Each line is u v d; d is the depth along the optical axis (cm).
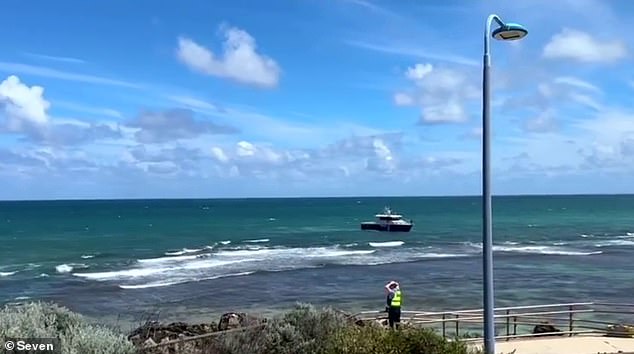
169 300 3381
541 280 4050
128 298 3459
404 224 9019
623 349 1419
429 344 808
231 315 1964
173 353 1015
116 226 9831
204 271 4566
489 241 1006
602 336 1587
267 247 6550
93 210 16050
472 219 12094
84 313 3014
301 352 969
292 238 7769
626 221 11538
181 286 3872
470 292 3528
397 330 832
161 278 4222
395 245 6838
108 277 4294
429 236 8138
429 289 3659
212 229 9294
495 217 13025
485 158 1011
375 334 814
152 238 7631
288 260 5291
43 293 3678
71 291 3734
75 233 8388
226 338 1030
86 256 5616
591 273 4409
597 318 2559
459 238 7812
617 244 6881
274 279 4159
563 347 1438
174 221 11281
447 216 13238
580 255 5669
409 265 4931
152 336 1448
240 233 8538
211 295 3531
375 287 3797
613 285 3838
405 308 3011
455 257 5538
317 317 1041
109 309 3134
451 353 810
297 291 3666
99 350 696
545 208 17875
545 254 5772
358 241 7356
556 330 1861
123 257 5528
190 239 7525
